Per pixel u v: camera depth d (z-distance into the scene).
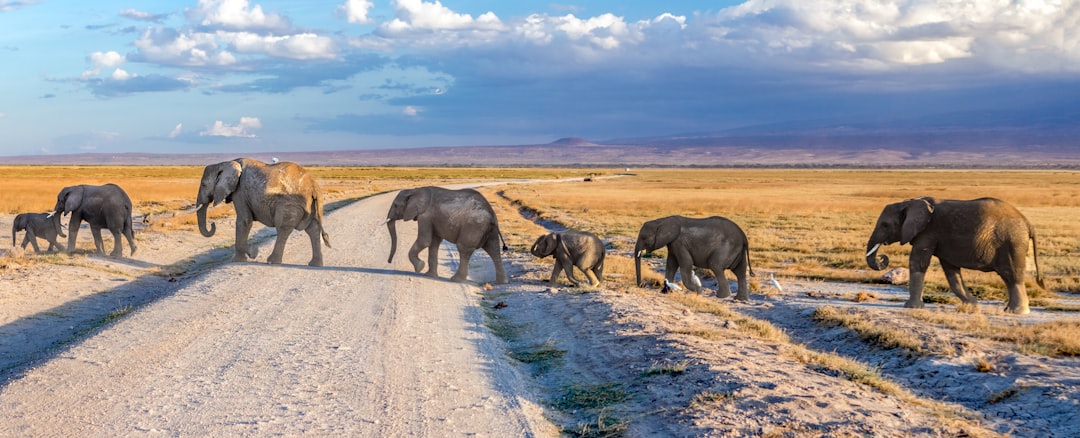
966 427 7.95
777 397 8.65
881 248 30.81
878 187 108.81
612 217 49.00
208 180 22.14
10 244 26.66
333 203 57.72
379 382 9.82
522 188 102.00
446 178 145.38
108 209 22.53
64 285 17.78
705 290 19.80
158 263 22.77
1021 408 8.85
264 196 21.50
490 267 23.34
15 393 9.16
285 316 14.03
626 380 10.09
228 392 9.27
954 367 10.61
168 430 7.89
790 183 131.00
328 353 11.30
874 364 11.62
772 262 26.30
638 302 15.58
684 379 9.66
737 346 11.65
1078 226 40.78
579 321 13.91
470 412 8.73
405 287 17.81
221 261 23.89
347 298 16.09
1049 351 11.43
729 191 93.69
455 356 11.43
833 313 14.70
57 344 12.58
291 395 9.20
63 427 7.96
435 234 20.14
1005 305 18.20
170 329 12.77
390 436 7.84
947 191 89.69
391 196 65.19
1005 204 17.14
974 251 16.83
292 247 26.55
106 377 9.85
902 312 15.39
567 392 9.87
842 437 7.50
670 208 58.56
